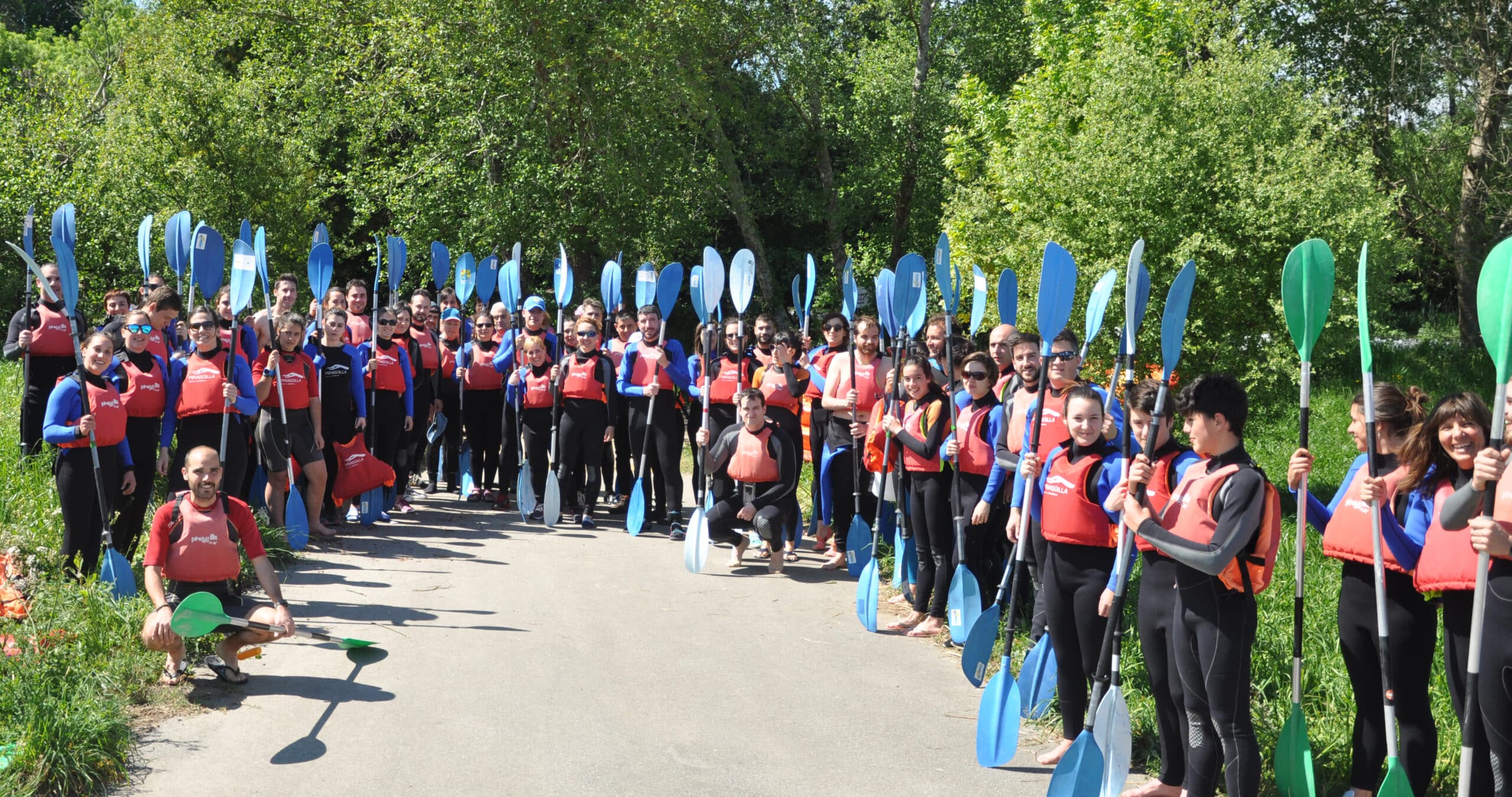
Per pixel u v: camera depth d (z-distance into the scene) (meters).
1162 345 4.00
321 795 3.93
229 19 20.12
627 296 22.47
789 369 8.38
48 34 36.22
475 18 17.09
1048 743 4.66
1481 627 3.19
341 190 19.92
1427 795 4.05
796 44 21.31
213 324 6.71
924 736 4.66
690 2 18.00
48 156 17.53
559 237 18.22
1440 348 18.31
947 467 6.10
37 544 6.11
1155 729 4.61
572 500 9.59
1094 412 4.23
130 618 5.18
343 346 8.29
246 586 6.55
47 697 4.22
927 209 22.47
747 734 4.62
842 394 7.72
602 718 4.75
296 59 20.05
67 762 3.91
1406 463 3.76
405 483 9.45
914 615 6.35
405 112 18.80
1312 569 7.44
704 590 7.09
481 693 5.01
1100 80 10.62
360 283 9.29
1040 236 10.46
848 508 7.82
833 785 4.13
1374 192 10.29
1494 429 3.15
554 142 18.48
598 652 5.67
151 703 4.69
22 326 7.42
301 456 7.74
